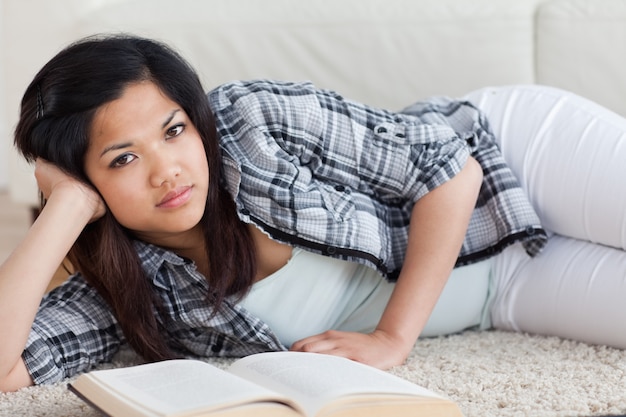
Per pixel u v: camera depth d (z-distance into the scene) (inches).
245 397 41.5
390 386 44.6
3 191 158.2
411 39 99.7
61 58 56.9
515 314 70.1
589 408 50.3
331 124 63.0
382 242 64.4
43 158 58.0
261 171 60.9
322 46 100.4
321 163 63.1
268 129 62.1
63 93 55.6
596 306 64.4
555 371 57.8
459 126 72.3
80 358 61.7
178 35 100.6
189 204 56.9
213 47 100.8
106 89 54.9
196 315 62.6
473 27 99.0
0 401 54.9
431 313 66.2
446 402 43.9
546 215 69.9
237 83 65.0
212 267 60.9
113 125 54.9
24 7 101.3
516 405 51.1
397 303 62.4
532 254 69.0
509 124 72.9
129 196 56.1
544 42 98.4
